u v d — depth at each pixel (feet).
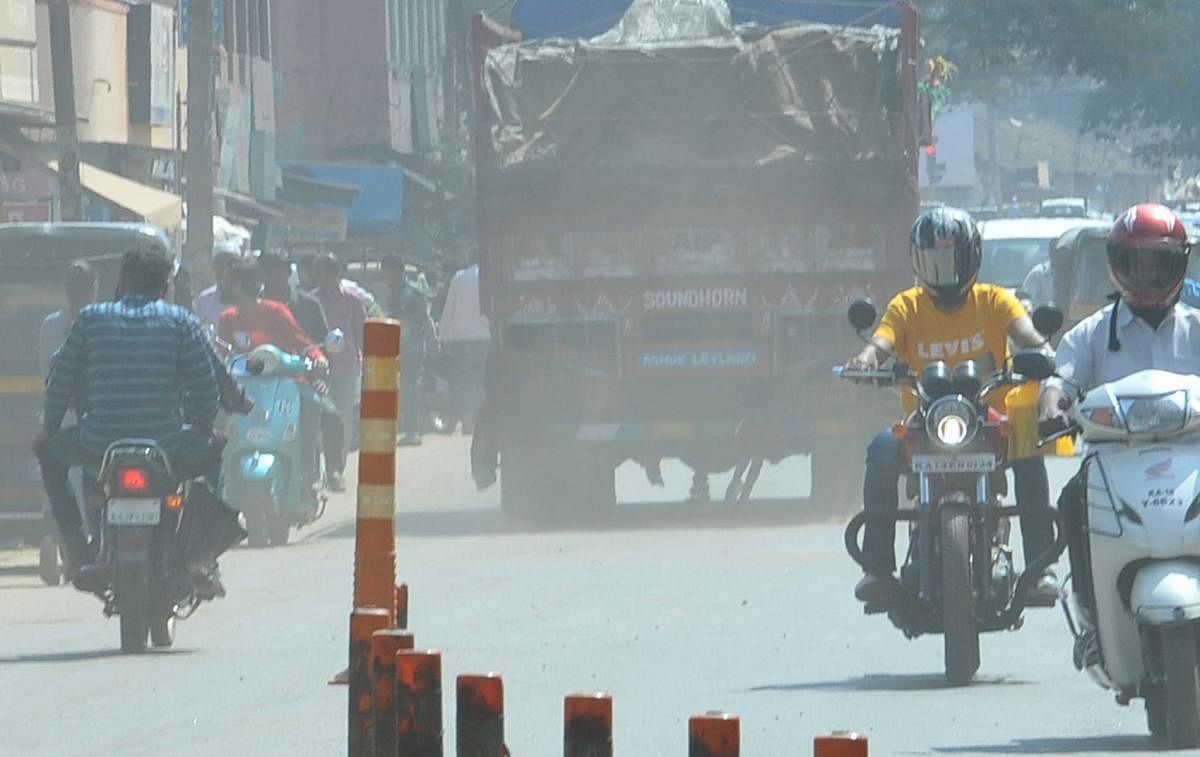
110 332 78.59
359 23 373.20
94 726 61.57
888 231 125.80
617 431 126.31
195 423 79.46
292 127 369.09
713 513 128.36
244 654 75.82
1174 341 58.23
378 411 58.85
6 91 209.77
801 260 125.80
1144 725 58.85
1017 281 237.25
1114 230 57.98
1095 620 56.85
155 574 77.41
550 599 88.69
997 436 65.36
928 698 63.77
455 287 210.59
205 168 174.91
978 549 65.87
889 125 126.00
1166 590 53.98
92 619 89.04
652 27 129.59
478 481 128.67
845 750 28.68
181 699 66.08
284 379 118.21
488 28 129.59
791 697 64.18
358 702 42.01
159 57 253.03
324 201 311.06
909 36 126.82
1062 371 58.44
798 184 125.39
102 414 78.28
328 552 114.11
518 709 61.67
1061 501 57.47
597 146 126.41
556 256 127.44
